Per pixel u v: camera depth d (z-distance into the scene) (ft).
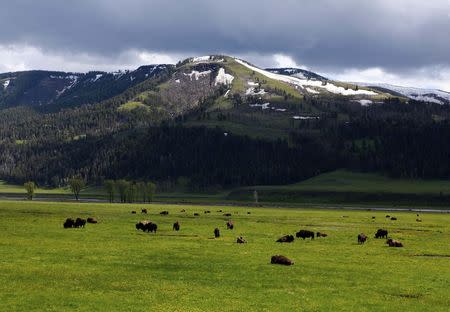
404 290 164.96
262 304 143.13
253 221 460.55
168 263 202.18
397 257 235.81
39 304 137.69
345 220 501.56
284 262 206.39
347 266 205.05
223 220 463.01
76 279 168.45
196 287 161.99
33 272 176.55
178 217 490.90
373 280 179.01
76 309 133.90
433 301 152.15
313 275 185.26
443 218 582.76
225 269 192.54
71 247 238.68
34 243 250.78
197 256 221.05
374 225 440.45
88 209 599.57
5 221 381.19
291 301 147.13
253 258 219.61
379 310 140.36
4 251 220.84
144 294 151.23
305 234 315.37
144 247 246.27
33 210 544.21
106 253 222.89
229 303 143.23
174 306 138.51
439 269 203.72
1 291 149.89
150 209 652.07
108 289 156.66
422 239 324.80
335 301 148.66
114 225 374.43
